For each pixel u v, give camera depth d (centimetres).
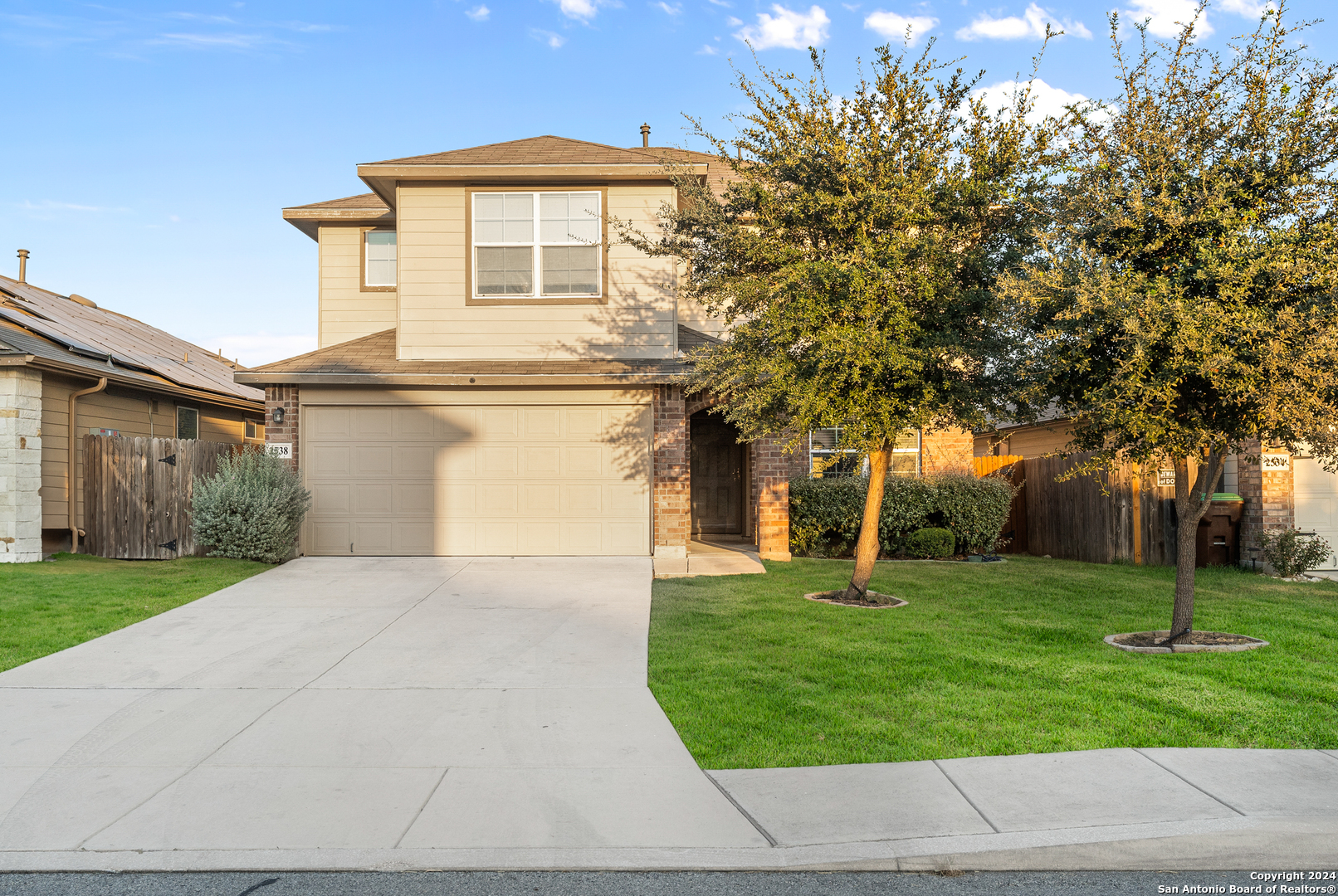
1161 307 654
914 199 852
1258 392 642
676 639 784
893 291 838
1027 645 752
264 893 362
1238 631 810
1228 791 441
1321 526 1288
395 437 1244
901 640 773
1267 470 1254
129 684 652
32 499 1208
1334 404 655
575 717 579
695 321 1491
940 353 854
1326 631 809
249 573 1105
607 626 839
